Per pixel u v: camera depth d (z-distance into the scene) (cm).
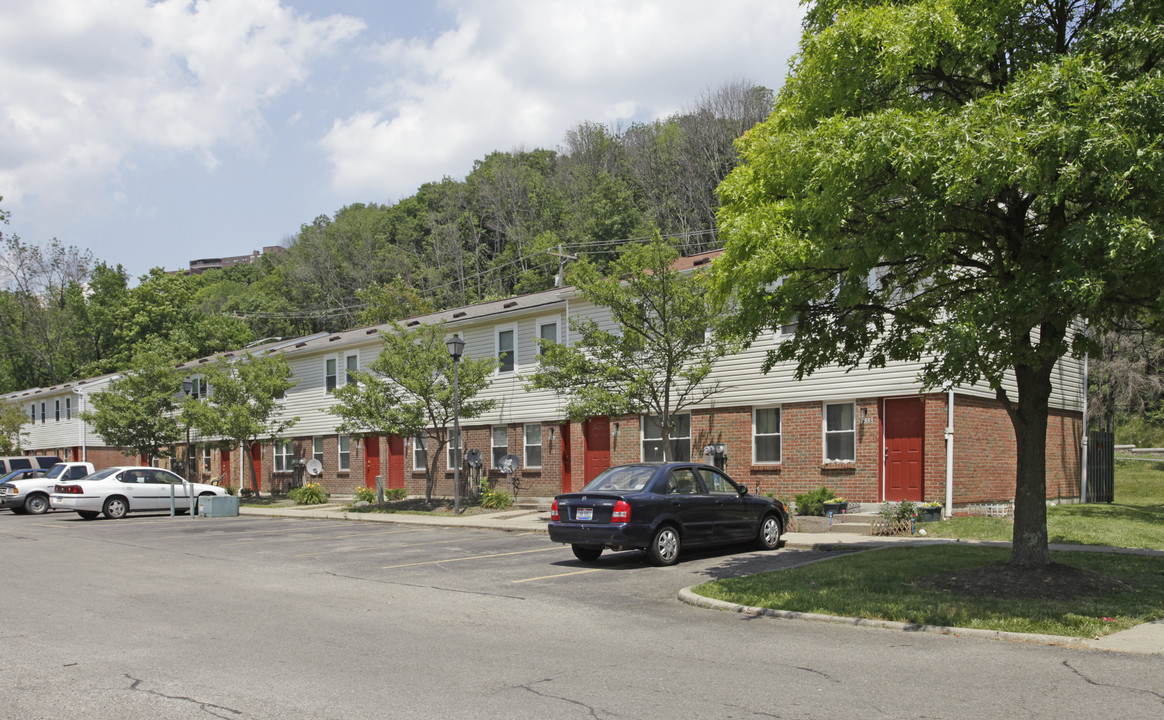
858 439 1912
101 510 2748
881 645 784
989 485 1914
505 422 2839
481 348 2981
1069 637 772
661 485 1366
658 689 643
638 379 1898
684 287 1881
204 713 591
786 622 903
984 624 825
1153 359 3131
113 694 639
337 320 8244
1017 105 865
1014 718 562
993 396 1948
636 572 1281
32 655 770
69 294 7625
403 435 2683
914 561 1190
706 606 1002
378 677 684
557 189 7888
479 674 693
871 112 997
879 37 954
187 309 7562
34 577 1312
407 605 1034
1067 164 800
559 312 2670
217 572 1367
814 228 977
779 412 2083
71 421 5256
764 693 629
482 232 8012
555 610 993
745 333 1111
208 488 3030
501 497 2573
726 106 6800
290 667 720
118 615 975
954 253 1052
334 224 9038
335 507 3002
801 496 1850
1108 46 936
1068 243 808
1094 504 2195
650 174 7038
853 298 989
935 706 591
